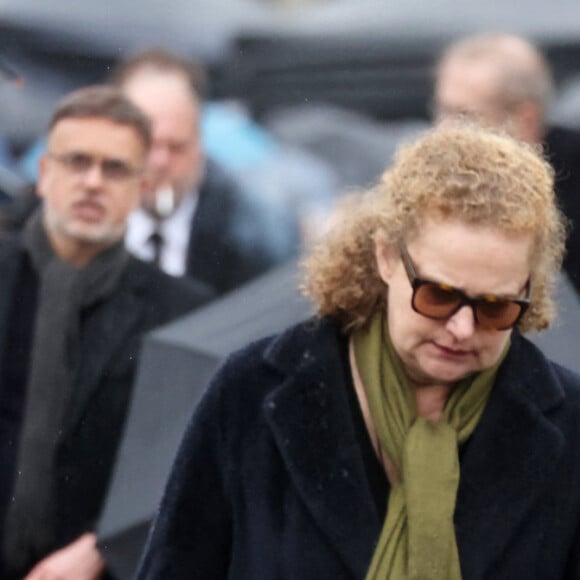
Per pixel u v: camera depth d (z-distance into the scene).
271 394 8.64
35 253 13.27
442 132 8.33
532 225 8.03
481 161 8.10
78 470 12.91
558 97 22.03
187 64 16.06
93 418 12.95
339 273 8.66
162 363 11.62
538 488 8.50
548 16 23.52
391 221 8.25
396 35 24.27
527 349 8.76
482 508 8.45
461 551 8.38
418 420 8.52
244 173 18.11
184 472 8.80
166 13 25.83
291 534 8.52
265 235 16.55
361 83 24.56
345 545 8.42
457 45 14.59
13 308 13.19
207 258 16.06
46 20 25.36
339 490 8.48
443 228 8.05
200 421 8.80
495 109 13.75
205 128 20.52
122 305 13.19
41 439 12.89
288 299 11.71
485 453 8.52
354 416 8.64
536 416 8.57
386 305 8.67
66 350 13.06
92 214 13.23
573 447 8.61
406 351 8.34
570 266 13.03
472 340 8.15
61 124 13.31
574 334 10.84
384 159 21.48
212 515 8.78
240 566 8.64
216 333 11.62
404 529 8.39
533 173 8.13
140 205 15.28
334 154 21.61
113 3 25.86
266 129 22.94
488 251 8.00
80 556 12.62
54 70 25.17
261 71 25.19
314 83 24.81
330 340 8.74
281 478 8.62
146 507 11.20
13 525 12.86
